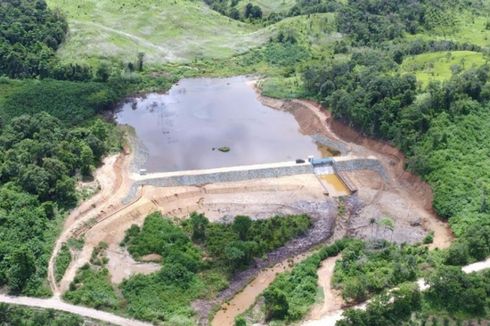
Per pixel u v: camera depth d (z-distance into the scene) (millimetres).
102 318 99938
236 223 123125
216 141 174375
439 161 139750
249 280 112938
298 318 101250
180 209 133875
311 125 182000
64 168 135625
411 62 195875
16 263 107000
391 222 130500
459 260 109938
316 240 125062
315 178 149875
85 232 124000
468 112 149875
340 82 186500
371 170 153125
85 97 187375
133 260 115312
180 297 105875
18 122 151000
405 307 98438
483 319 97125
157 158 163125
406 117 154000
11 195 123062
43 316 97375
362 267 112625
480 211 125125
